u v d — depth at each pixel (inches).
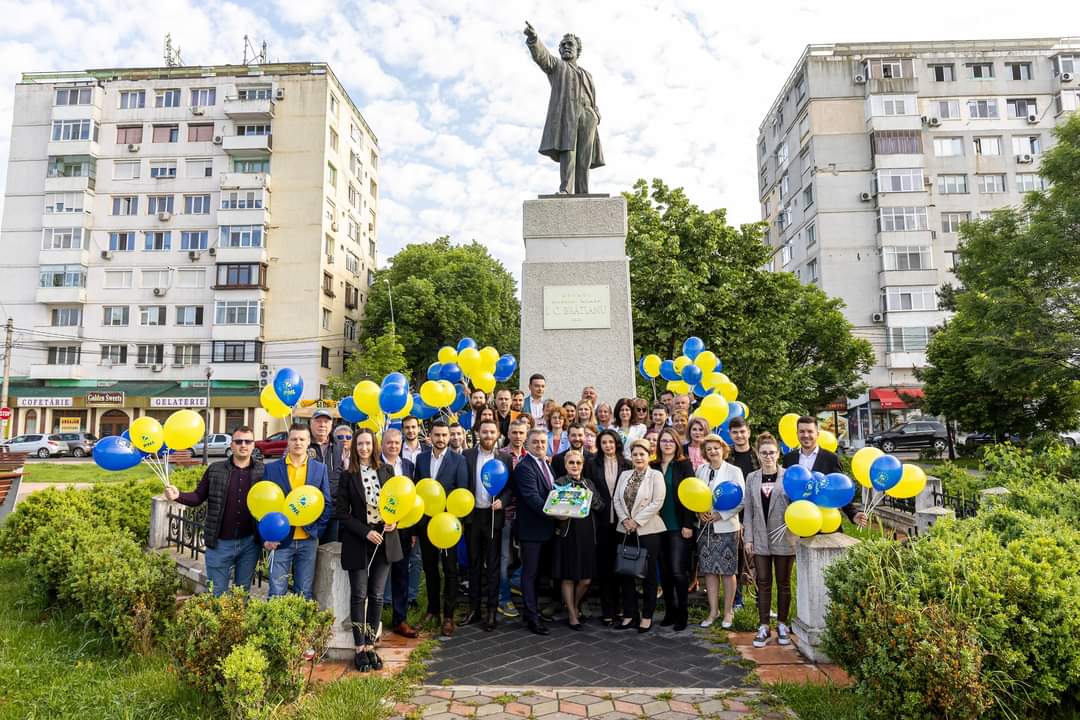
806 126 1510.8
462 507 209.5
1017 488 263.7
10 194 1424.7
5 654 186.5
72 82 1438.2
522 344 346.3
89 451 1206.9
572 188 366.0
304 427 201.2
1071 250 629.9
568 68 371.6
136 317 1384.1
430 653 194.2
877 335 1409.9
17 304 1396.4
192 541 260.4
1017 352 660.7
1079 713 139.5
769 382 663.1
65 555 221.1
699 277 624.1
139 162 1429.6
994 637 132.5
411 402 257.4
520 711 152.6
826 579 160.7
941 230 1451.8
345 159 1529.3
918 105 1478.8
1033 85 1473.9
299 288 1374.3
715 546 216.4
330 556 192.5
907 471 185.5
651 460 226.8
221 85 1427.2
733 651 193.6
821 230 1450.5
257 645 145.1
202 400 1320.1
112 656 187.6
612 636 210.4
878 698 137.2
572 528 215.8
